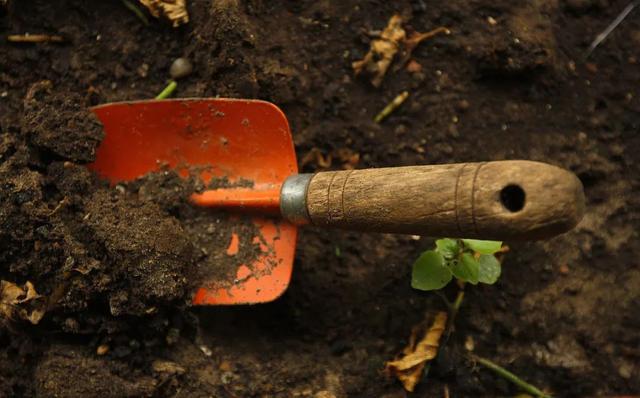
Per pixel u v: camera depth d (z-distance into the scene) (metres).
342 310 0.56
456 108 0.58
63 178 0.52
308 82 0.58
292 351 0.56
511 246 0.57
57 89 0.57
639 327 0.56
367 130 0.58
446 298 0.56
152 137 0.55
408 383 0.54
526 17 0.58
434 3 0.58
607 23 0.59
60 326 0.53
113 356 0.53
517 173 0.44
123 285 0.51
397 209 0.47
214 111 0.55
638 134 0.58
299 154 0.58
